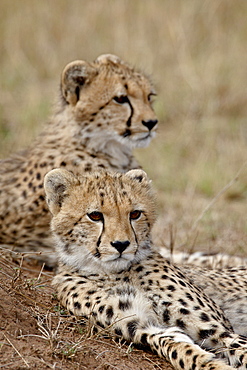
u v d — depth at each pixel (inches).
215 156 660.7
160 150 685.3
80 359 279.0
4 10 919.0
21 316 305.1
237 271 382.0
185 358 278.5
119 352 291.6
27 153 456.4
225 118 748.6
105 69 446.9
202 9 898.7
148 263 331.6
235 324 360.2
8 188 431.2
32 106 732.7
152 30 879.7
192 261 439.2
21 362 264.8
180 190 608.4
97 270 329.7
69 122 443.2
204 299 321.4
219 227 530.6
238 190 597.0
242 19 907.4
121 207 324.8
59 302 330.0
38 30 894.4
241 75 804.0
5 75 840.3
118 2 919.7
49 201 343.9
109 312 304.5
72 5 930.1
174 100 772.6
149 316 311.4
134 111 443.2
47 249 421.4
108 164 442.6
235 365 288.4
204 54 839.1
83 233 328.8
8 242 426.3
